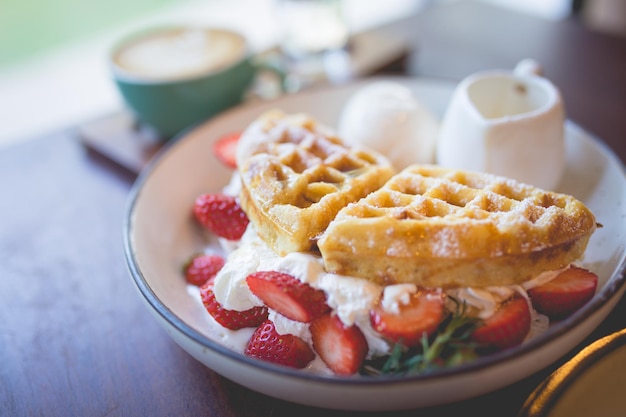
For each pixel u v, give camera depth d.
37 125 0.77
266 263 0.34
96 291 0.39
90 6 1.11
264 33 0.92
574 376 0.30
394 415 0.32
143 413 0.33
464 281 0.32
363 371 0.32
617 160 0.39
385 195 0.34
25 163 0.50
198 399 0.33
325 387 0.29
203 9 1.06
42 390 0.34
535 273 0.32
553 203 0.34
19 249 0.42
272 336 0.33
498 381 0.29
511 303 0.32
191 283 0.38
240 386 0.34
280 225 0.34
